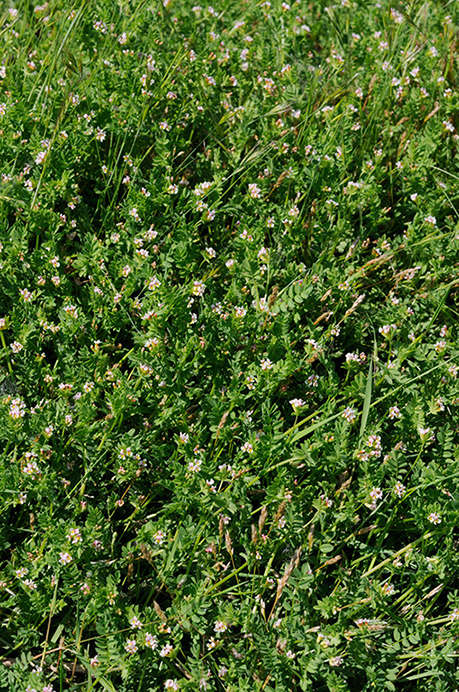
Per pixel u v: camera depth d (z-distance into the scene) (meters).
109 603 3.28
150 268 4.13
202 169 4.88
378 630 3.39
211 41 5.38
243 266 4.18
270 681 3.25
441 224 4.84
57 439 3.76
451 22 5.58
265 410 3.66
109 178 4.52
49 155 4.33
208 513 3.52
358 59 5.46
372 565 3.55
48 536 3.37
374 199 4.59
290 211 4.44
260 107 5.08
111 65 5.00
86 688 3.23
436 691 3.23
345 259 4.52
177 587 3.34
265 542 3.43
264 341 4.05
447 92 5.04
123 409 3.66
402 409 3.97
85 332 4.05
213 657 3.36
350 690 3.29
